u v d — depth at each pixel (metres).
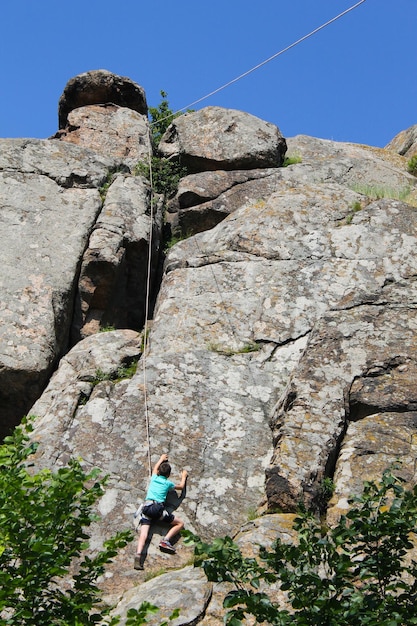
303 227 14.23
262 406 11.84
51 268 13.98
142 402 11.66
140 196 15.59
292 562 6.48
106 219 14.84
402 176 17.81
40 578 6.64
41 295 13.59
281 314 13.04
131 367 12.45
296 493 10.17
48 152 15.77
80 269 14.24
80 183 15.52
